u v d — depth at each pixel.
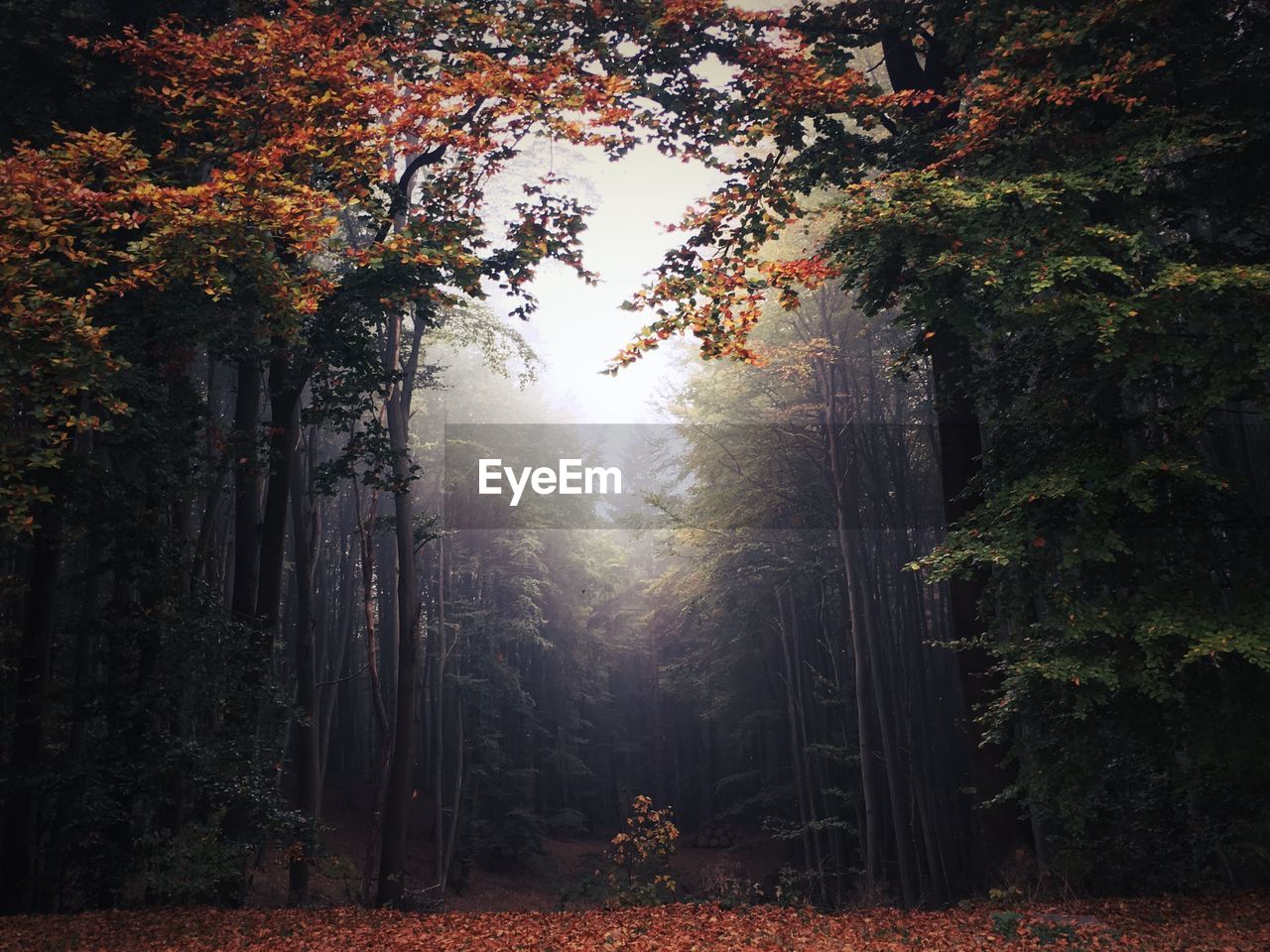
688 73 13.27
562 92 11.49
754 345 22.92
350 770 39.09
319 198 10.63
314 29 11.84
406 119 11.41
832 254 12.14
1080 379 11.63
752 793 47.75
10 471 9.09
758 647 35.62
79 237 11.21
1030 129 11.26
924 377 24.30
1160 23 11.08
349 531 35.09
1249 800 11.59
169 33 11.62
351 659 37.44
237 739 15.64
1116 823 13.27
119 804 14.34
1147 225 10.98
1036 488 10.55
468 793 37.28
